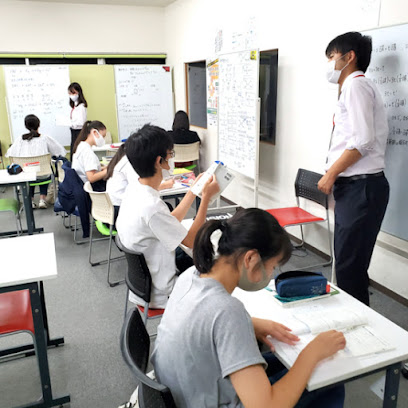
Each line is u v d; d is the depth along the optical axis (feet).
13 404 6.50
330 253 11.29
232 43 15.39
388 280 9.44
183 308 3.36
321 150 11.18
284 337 3.94
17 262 5.76
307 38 11.14
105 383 6.91
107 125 22.27
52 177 17.12
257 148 12.36
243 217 3.41
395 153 8.41
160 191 9.97
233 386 3.06
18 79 20.38
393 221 8.73
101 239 13.57
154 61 23.31
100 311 9.23
